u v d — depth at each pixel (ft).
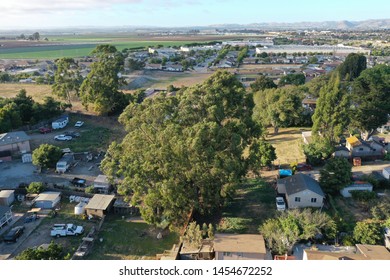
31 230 126.00
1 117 209.05
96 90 252.01
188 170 120.06
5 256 111.04
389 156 172.96
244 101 157.79
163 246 118.52
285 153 193.16
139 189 121.49
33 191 147.23
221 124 138.41
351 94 189.37
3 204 141.18
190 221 127.03
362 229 108.37
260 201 140.97
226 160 118.21
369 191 134.82
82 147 202.90
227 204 139.95
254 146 147.02
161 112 130.93
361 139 186.29
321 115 180.34
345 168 138.51
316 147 172.55
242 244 101.19
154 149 119.65
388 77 192.13
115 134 226.38
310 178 143.23
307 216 112.47
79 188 154.10
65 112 263.90
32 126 229.66
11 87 361.10
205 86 146.92
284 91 245.24
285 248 103.55
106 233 126.21
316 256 94.38
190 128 119.65
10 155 185.47
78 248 114.93
